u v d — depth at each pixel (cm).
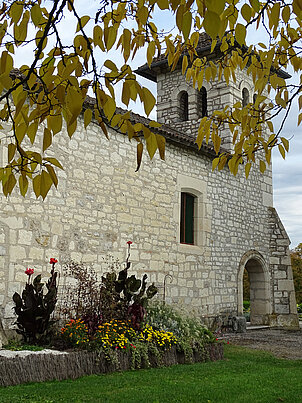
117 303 783
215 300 1293
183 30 152
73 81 169
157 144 169
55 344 706
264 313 1527
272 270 1568
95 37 184
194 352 804
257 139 302
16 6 179
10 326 791
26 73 206
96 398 512
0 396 490
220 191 1381
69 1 185
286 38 295
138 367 697
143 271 1077
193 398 535
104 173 1013
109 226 1007
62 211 912
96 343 673
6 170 209
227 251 1371
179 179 1223
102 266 977
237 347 1015
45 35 185
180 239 1236
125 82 165
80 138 971
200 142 295
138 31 247
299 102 259
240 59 333
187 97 1683
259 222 1548
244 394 567
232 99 1520
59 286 884
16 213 834
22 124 180
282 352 975
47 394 513
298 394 578
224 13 228
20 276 823
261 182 1592
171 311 873
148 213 1112
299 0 184
